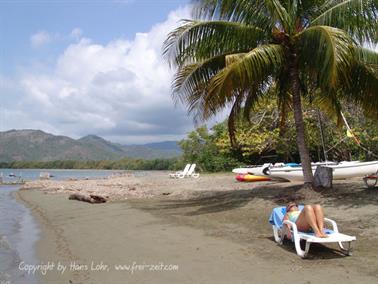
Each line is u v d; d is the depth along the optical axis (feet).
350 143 82.02
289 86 46.78
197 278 20.54
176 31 41.78
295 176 59.16
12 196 81.76
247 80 39.32
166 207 47.52
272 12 39.37
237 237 29.22
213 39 42.04
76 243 30.45
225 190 58.18
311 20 42.86
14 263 25.30
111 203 56.13
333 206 37.27
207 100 40.60
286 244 26.45
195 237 29.94
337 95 45.01
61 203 60.44
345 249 24.34
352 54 35.83
